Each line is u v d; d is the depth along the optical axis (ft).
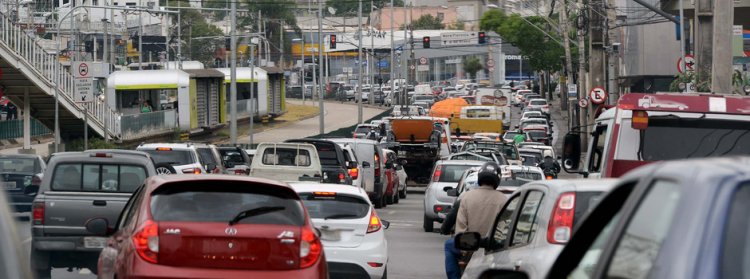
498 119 427.33
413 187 309.01
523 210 64.64
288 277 66.28
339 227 96.89
